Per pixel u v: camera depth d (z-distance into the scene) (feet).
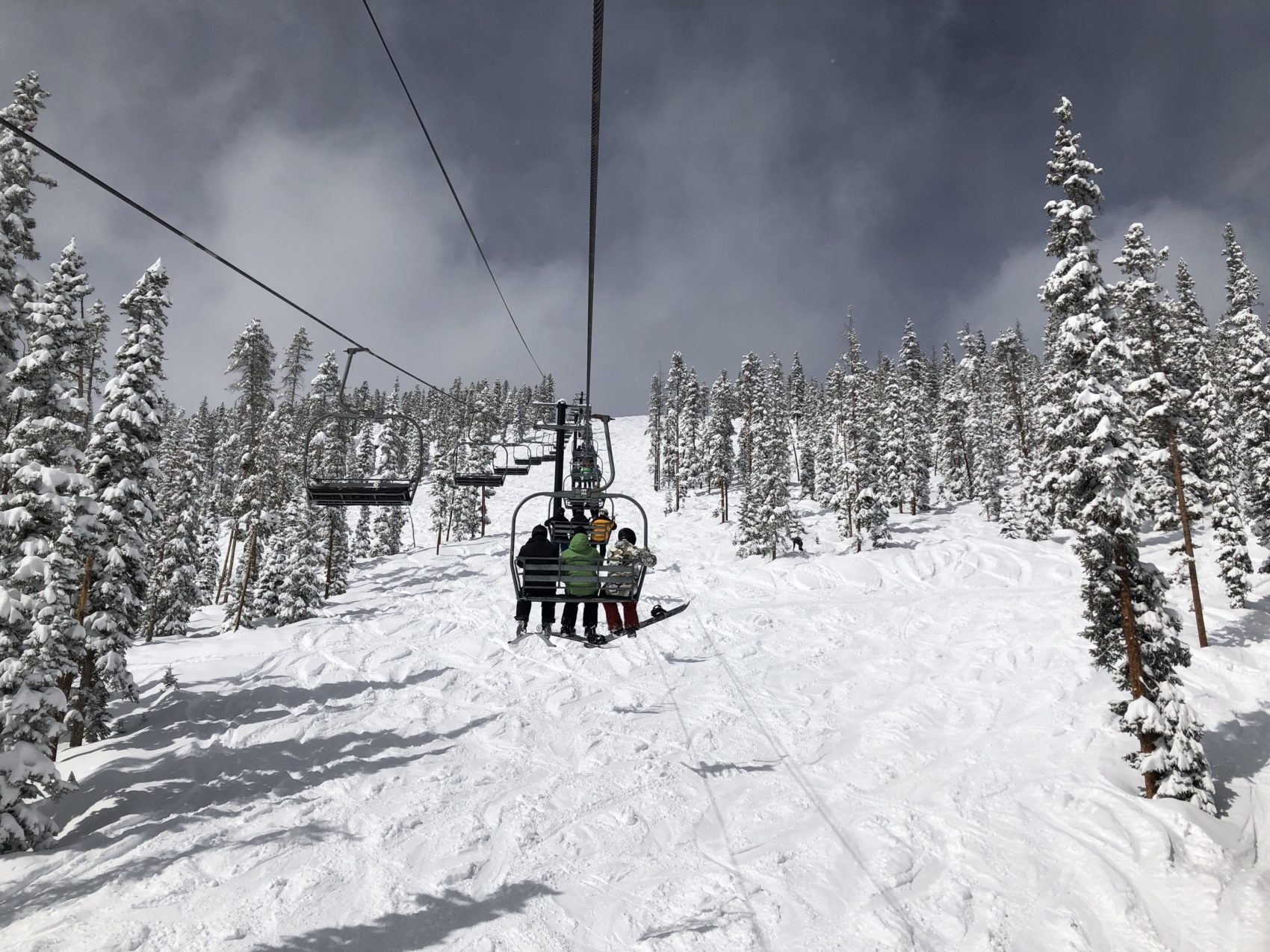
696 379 314.14
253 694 81.30
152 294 84.02
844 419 190.49
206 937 39.29
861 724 79.15
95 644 71.10
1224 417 127.44
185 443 176.04
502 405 437.58
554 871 47.70
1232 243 123.65
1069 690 87.61
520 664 94.89
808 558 175.11
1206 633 103.91
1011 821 58.08
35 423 59.77
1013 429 239.09
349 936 40.22
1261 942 43.86
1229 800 67.51
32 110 72.33
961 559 146.92
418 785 59.93
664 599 130.82
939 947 42.27
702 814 56.80
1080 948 42.65
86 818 54.39
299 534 137.90
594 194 21.83
